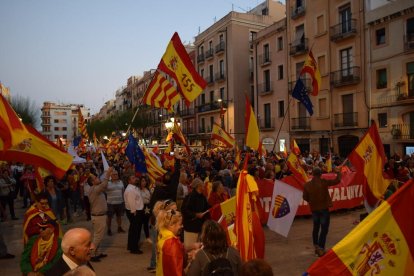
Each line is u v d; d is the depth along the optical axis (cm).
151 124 6028
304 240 863
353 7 2659
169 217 404
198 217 657
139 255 786
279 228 748
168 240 392
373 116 2533
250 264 265
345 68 2752
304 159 1700
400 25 2348
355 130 2655
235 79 4122
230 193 1078
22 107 5331
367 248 338
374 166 823
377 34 2509
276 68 3466
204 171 1344
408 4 2275
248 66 4209
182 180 916
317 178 748
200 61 4728
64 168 552
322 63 2941
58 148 557
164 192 735
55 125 13725
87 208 1193
